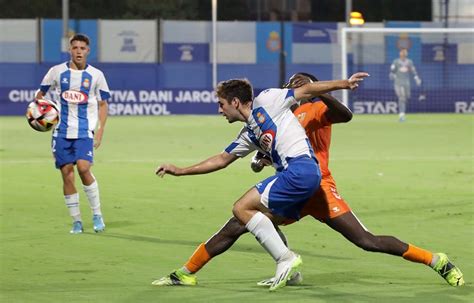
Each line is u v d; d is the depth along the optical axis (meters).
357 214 23.39
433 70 71.81
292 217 15.03
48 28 69.62
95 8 89.88
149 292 14.83
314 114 15.20
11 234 20.67
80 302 14.10
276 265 16.06
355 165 35.00
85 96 21.16
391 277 16.00
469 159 37.22
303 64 71.94
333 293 14.71
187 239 20.09
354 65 71.50
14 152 40.69
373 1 94.62
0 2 87.81
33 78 68.31
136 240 19.98
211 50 71.44
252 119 14.64
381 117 66.12
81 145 20.95
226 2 88.44
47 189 28.48
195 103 69.81
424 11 93.88
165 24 71.00
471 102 72.00
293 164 14.45
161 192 27.77
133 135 50.00
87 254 18.34
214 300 14.23
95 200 21.06
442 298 14.34
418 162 36.06
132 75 69.12
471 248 18.86
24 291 14.94
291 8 85.50
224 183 29.88
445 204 25.02
